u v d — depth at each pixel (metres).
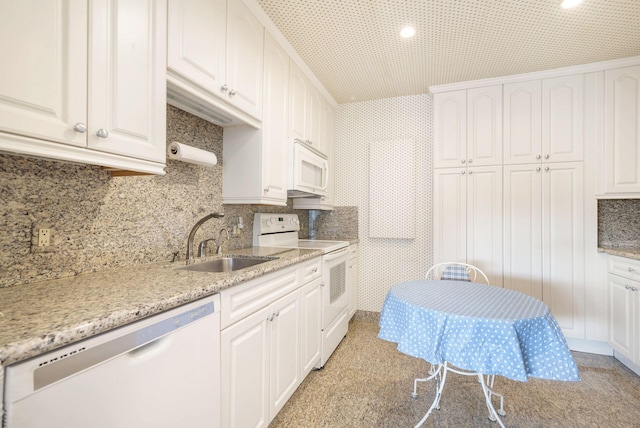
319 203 2.98
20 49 0.75
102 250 1.28
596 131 2.40
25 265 1.03
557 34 2.04
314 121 2.72
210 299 1.08
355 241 3.15
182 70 1.25
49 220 1.09
